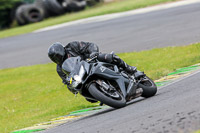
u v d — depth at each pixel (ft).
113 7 442.50
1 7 529.45
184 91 73.46
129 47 187.32
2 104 140.56
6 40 359.05
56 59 73.36
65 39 268.62
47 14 504.43
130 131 50.39
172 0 388.37
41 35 336.70
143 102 73.31
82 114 88.22
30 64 217.56
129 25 276.21
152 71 125.49
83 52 74.23
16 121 108.78
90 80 70.18
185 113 52.75
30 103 130.72
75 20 399.24
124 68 76.79
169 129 46.78
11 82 179.73
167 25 237.25
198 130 43.16
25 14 497.46
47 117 98.89
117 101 69.92
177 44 170.50
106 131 54.03
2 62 244.63
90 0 538.88
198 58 126.82
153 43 186.50
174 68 120.47
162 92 82.53
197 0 350.64
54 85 148.15
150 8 363.35
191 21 232.32
